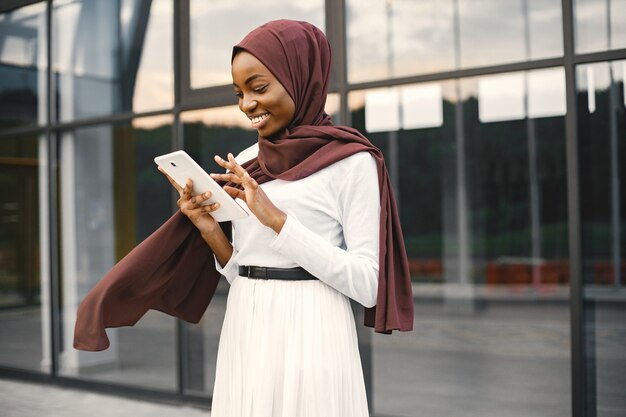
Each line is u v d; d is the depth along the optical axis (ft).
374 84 13.28
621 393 11.32
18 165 19.16
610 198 11.44
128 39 16.88
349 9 13.58
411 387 12.96
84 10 17.66
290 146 5.22
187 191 5.17
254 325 5.28
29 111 18.84
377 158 5.28
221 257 5.74
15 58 19.10
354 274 5.00
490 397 12.28
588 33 11.54
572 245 11.56
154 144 16.48
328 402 5.12
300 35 5.26
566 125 11.63
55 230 18.42
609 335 11.43
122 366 16.93
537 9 11.95
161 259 5.53
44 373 18.63
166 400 16.10
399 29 13.12
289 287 5.24
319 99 5.45
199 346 15.67
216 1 15.40
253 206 4.84
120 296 5.53
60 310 18.43
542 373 11.87
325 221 5.24
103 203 17.51
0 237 19.58
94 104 17.51
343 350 5.25
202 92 15.61
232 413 5.46
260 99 5.10
